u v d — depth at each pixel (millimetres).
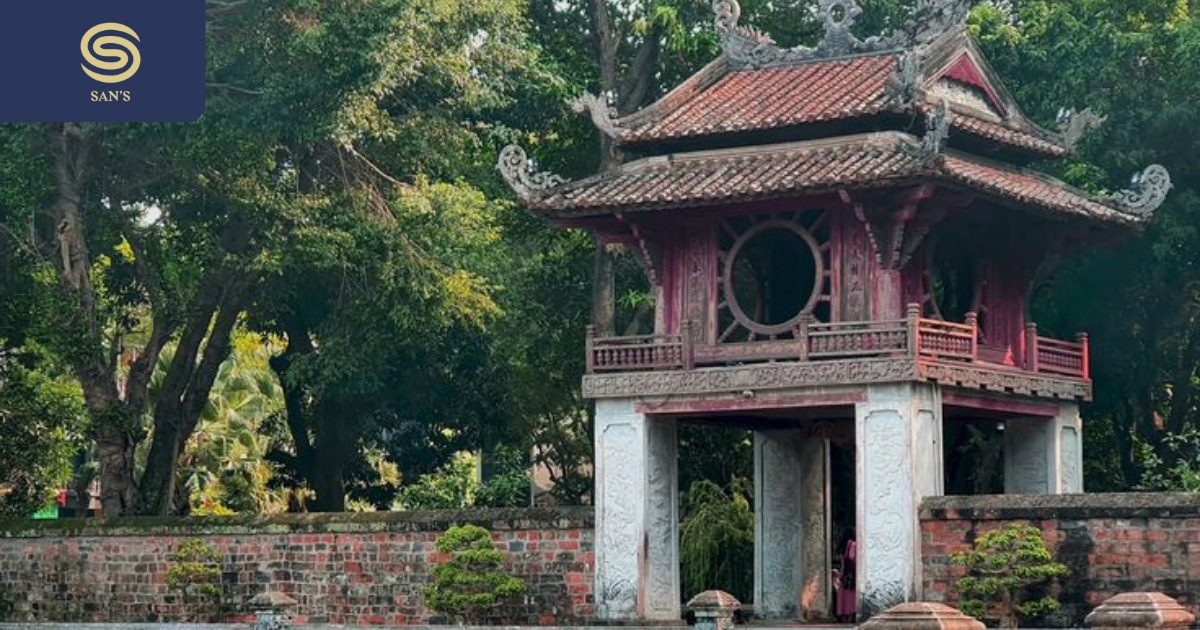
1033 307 45281
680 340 35750
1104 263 44156
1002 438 45094
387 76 43750
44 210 44750
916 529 33219
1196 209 42781
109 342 54656
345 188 46594
